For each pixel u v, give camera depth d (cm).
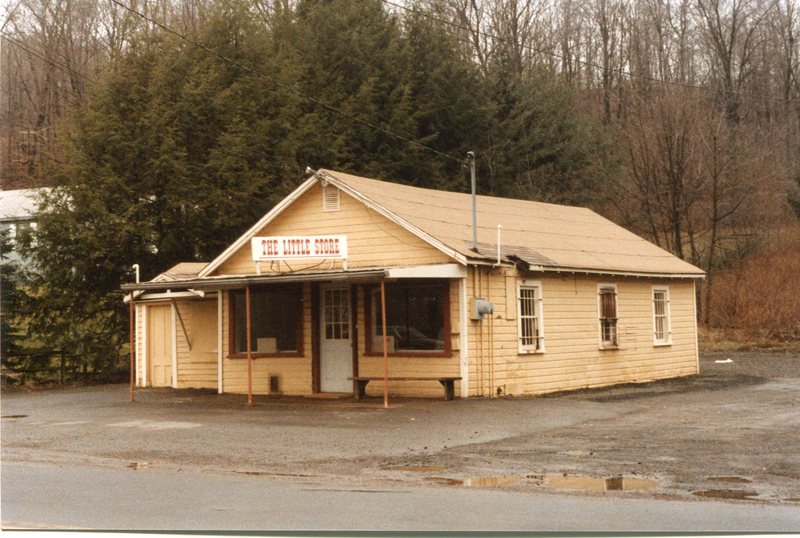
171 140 3084
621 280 2558
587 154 4794
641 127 4516
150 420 1755
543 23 5891
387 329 2133
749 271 4466
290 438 1466
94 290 3128
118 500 990
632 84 5675
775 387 2319
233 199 3222
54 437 1548
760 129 5503
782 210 4975
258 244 2000
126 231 2995
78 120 3197
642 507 931
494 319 2091
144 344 2675
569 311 2341
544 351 2234
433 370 2064
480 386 2056
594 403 1928
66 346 3014
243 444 1413
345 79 4231
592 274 2400
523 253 2212
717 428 1512
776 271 4403
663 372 2705
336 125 4006
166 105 3167
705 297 4369
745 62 5744
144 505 961
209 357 2503
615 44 6116
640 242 2900
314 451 1335
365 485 1070
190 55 3375
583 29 6250
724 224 4838
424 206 2277
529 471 1150
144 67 3222
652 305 2694
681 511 912
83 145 3136
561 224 2709
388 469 1182
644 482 1067
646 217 4666
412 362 2092
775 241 4797
